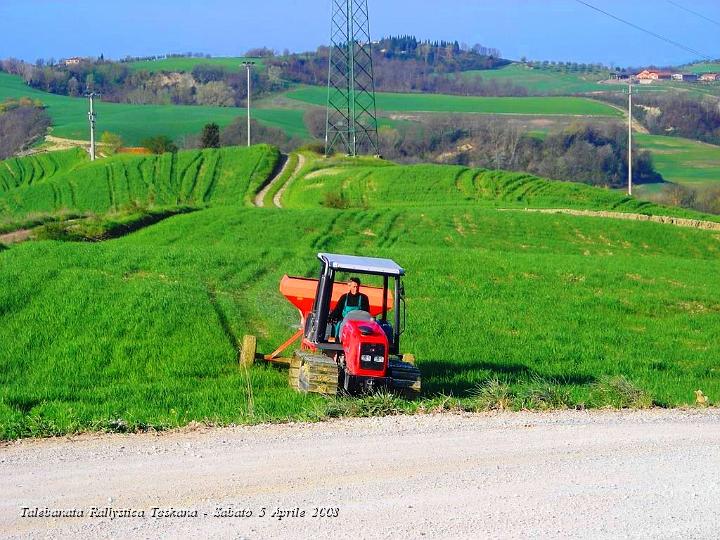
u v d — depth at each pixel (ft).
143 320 228.43
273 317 252.62
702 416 144.77
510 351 226.17
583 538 86.12
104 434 124.47
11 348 201.26
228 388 169.78
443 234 589.73
